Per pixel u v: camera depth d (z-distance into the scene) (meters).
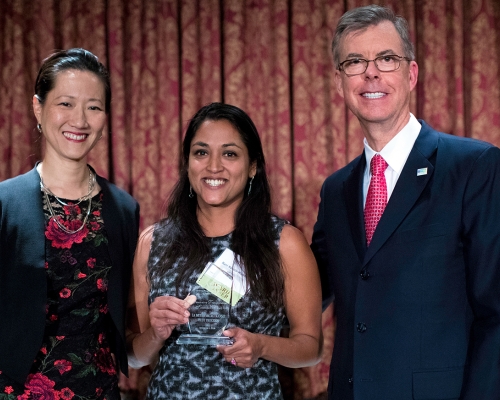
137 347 2.18
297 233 2.17
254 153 2.17
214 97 3.84
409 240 1.84
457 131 3.79
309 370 3.84
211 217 2.19
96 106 2.08
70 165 2.08
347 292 1.99
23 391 1.94
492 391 1.67
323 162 3.87
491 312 1.72
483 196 1.77
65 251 2.03
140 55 3.88
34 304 1.94
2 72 3.90
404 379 1.79
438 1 3.78
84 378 2.02
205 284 2.04
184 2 3.84
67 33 3.85
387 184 1.98
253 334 1.95
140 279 2.22
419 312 1.80
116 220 2.16
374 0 3.82
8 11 3.88
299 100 3.85
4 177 3.92
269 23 3.84
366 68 1.93
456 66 3.78
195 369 2.01
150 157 3.91
